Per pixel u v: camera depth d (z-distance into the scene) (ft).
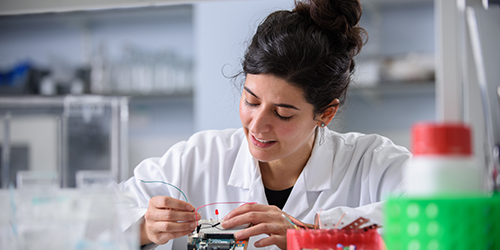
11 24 11.43
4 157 5.70
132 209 3.49
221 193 4.59
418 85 9.27
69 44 11.43
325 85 3.64
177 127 11.26
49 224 2.35
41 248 2.34
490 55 2.68
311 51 3.49
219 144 4.81
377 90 9.62
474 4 3.13
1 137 5.72
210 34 9.42
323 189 4.36
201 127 9.39
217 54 9.38
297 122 3.62
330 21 3.64
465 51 3.15
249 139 3.84
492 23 2.74
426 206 1.59
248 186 4.45
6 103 5.73
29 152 5.80
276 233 3.31
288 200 4.34
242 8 9.34
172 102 11.23
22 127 5.79
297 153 4.33
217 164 4.72
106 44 11.34
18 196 2.38
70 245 2.32
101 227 2.34
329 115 4.06
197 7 9.53
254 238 3.58
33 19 11.18
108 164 6.00
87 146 5.97
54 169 5.83
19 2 4.30
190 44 11.11
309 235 2.60
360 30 4.09
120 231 2.37
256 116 3.56
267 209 3.59
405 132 10.01
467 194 1.63
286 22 3.63
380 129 10.12
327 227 3.37
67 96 5.90
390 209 1.68
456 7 3.99
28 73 10.30
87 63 11.29
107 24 11.32
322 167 4.40
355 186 4.61
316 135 4.52
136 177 4.51
